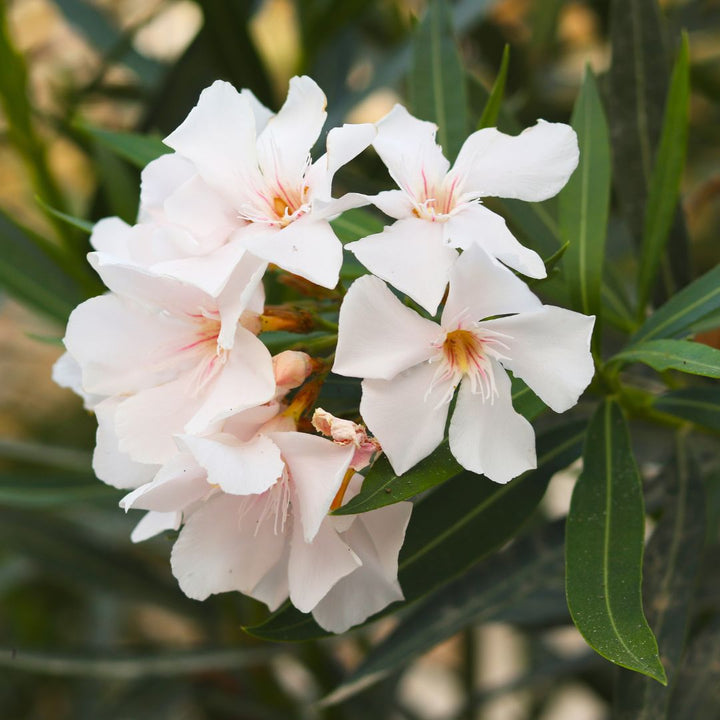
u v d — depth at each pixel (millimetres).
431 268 411
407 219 418
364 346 409
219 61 576
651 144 511
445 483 455
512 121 509
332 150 417
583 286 465
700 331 461
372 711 649
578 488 447
